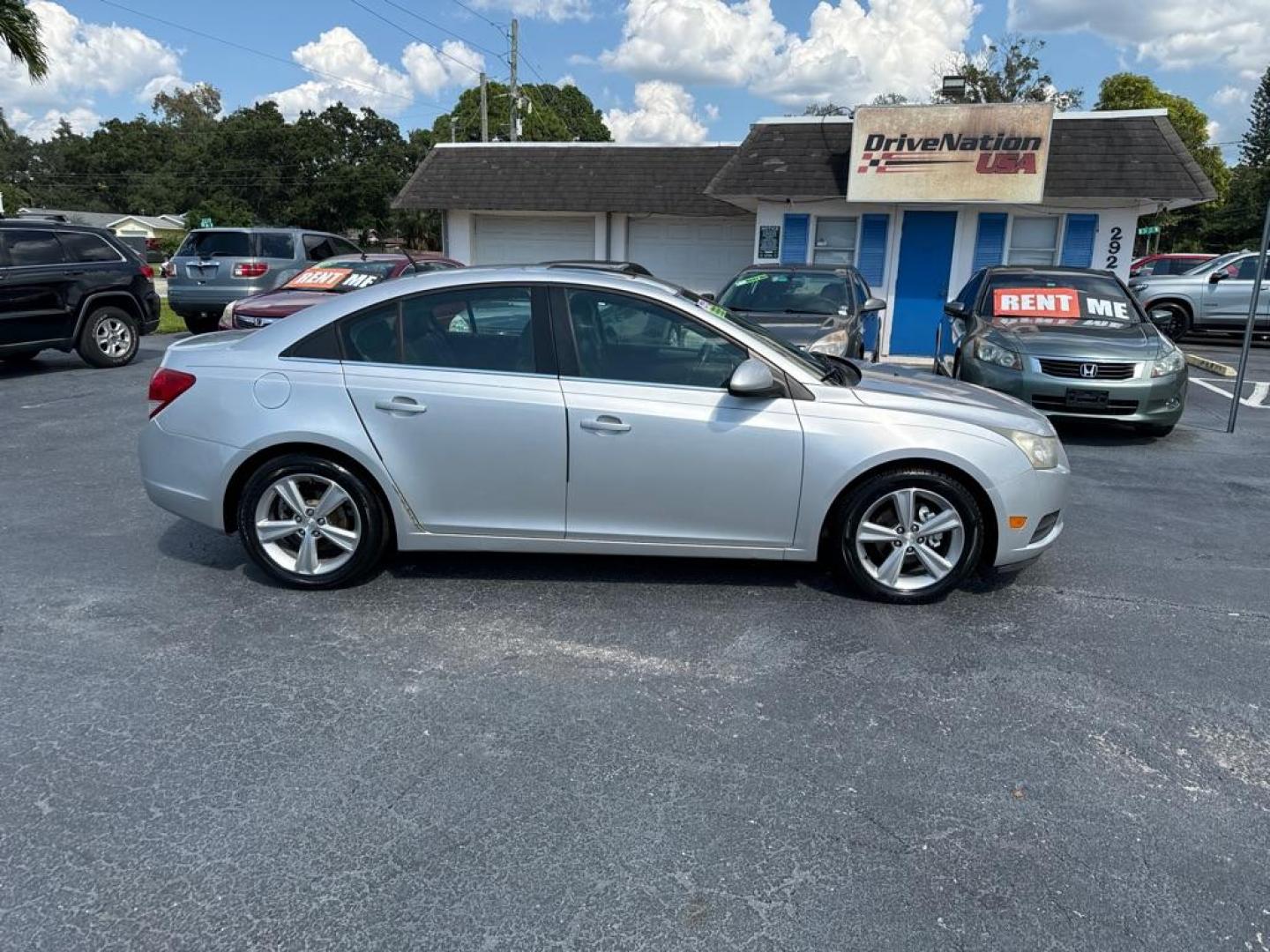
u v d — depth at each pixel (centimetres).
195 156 7212
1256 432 900
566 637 405
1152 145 1386
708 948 232
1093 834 279
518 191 1933
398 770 305
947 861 266
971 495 430
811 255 1534
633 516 433
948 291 1491
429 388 427
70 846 266
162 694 353
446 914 242
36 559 495
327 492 442
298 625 415
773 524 432
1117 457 777
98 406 918
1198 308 1708
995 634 416
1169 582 485
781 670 379
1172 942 236
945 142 1370
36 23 1420
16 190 8812
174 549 511
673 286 471
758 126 1532
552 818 282
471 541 443
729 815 285
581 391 425
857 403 430
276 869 258
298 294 1055
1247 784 305
